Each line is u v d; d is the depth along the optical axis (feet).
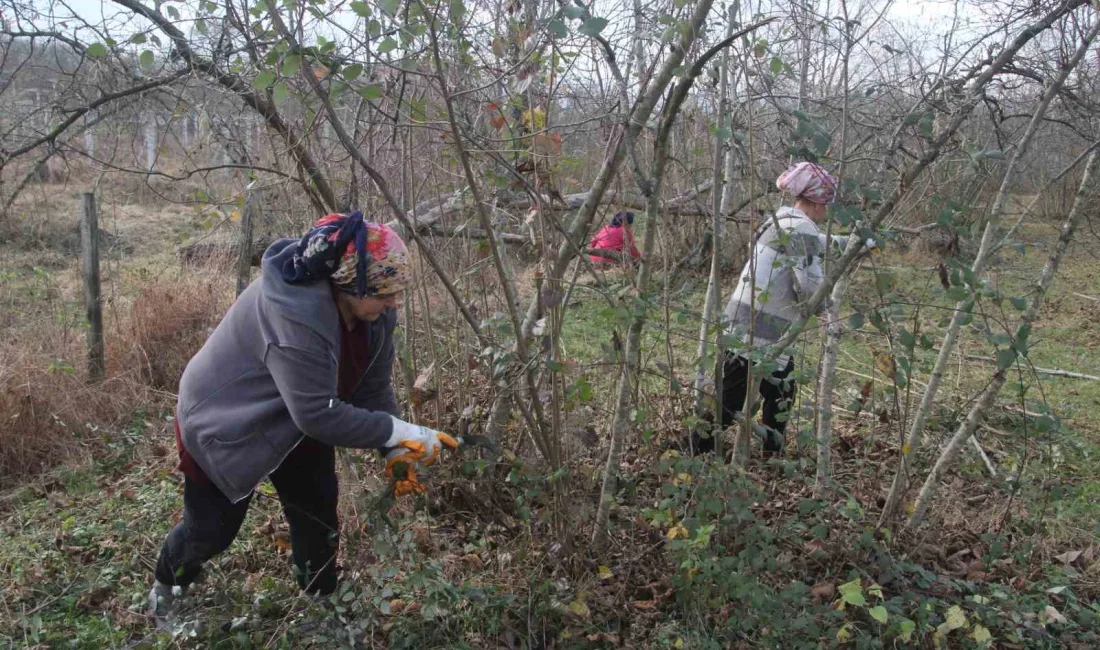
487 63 9.41
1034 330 22.94
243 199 10.50
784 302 11.28
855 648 8.54
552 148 8.39
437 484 10.73
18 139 10.02
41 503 12.29
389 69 9.36
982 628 8.11
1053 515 11.78
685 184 12.57
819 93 11.66
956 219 9.09
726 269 18.65
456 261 12.20
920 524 10.65
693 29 7.82
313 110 8.63
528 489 8.97
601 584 9.45
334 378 7.34
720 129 8.45
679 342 16.56
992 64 8.74
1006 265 22.11
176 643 8.53
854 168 11.73
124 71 9.43
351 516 10.37
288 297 7.17
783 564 8.83
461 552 10.20
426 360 12.04
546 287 8.93
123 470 13.56
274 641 8.52
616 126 8.70
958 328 9.79
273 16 7.62
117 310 18.34
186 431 7.79
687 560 8.16
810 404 10.20
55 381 14.73
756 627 8.64
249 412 7.59
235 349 7.70
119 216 25.93
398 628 8.79
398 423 7.77
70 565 10.30
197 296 18.56
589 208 8.77
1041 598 9.17
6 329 16.56
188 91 9.43
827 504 9.77
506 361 8.93
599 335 19.77
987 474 13.39
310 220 11.68
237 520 8.30
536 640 8.71
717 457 8.73
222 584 8.98
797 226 10.54
